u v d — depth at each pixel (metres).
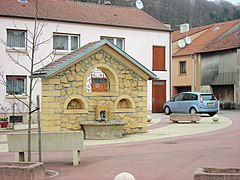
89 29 31.70
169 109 33.94
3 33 27.91
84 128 18.59
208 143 16.14
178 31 53.78
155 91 35.81
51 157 13.56
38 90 28.38
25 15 28.52
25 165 9.03
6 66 27.84
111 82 19.91
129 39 33.88
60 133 11.88
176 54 48.09
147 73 20.55
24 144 12.05
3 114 27.30
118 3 49.31
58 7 31.94
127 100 20.23
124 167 11.27
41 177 8.90
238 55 41.66
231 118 29.78
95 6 35.19
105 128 18.38
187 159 12.33
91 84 19.75
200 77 45.56
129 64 20.09
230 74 42.50
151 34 35.06
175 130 22.08
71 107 18.75
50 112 18.02
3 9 28.38
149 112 35.44
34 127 24.88
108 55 19.55
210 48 44.44
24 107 27.81
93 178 9.87
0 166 8.66
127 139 18.23
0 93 27.31
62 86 18.31
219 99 44.09
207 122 26.98
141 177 9.85
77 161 11.87
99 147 15.75
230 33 47.00
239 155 12.88
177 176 9.88
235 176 7.03
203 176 7.11
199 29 51.66
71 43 30.91
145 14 37.38
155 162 11.95
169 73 36.22
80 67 18.77
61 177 10.05
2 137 20.03
